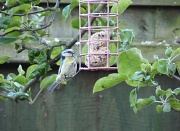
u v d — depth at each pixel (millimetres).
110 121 6871
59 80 5371
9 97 5254
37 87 6797
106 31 5473
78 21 5492
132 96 4957
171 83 6723
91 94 6836
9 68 6684
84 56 5715
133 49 5203
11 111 6844
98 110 6859
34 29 5172
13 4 4949
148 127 6879
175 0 6754
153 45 6668
